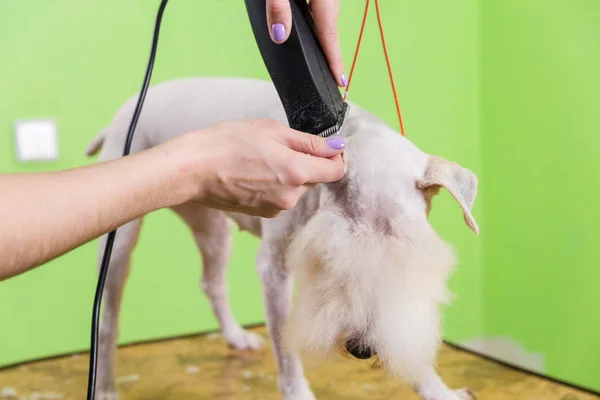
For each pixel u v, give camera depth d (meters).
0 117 1.51
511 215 1.71
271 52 0.75
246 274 1.75
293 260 0.82
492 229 1.78
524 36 1.62
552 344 1.63
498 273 1.78
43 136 1.53
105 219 0.58
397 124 1.73
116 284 1.22
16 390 1.28
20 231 0.52
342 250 0.76
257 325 1.66
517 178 1.68
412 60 1.72
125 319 1.67
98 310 0.79
